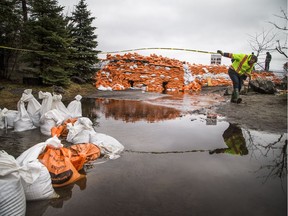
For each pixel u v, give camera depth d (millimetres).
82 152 2900
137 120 5730
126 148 3582
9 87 9391
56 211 1966
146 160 3105
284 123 5359
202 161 3111
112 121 5566
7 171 1784
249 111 6844
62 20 10469
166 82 16953
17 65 12320
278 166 2992
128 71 15695
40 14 10102
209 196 2223
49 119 4215
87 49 13812
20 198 1832
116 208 2006
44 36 10055
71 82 12422
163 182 2486
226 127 5020
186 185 2430
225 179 2590
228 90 12484
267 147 3740
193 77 18172
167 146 3713
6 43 10555
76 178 2490
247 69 8086
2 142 3729
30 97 4758
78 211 1963
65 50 10633
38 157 2486
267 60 15711
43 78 10375
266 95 10523
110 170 2770
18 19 10273
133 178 2564
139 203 2084
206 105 8531
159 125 5195
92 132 3725
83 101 9031
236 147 3717
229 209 2018
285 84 13961
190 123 5418
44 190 2123
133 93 12773
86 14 13773
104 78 15250
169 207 2029
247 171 2820
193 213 1950
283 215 1946
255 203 2119
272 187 2428
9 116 4641
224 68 20031
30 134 4211
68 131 4062
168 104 8781
